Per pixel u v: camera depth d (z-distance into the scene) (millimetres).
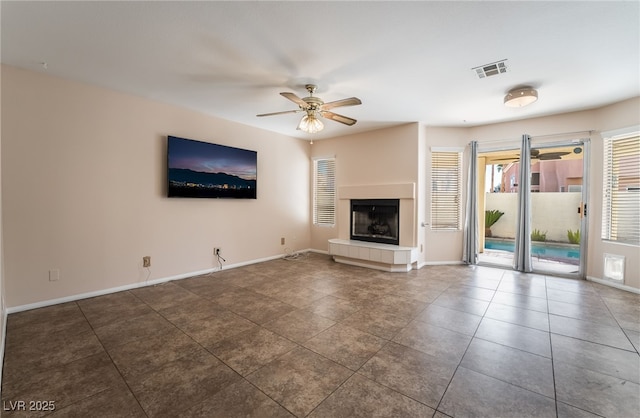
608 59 2643
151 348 2266
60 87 3125
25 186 2941
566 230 6074
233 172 4742
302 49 2512
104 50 2551
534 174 6805
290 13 2018
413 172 4859
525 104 3496
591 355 2174
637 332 2547
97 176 3404
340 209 5750
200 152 4277
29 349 2234
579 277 4254
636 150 3654
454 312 2998
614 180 3900
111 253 3537
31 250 2990
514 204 7152
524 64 2754
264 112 4328
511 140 4750
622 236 3805
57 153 3125
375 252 4773
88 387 1793
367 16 2043
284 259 5590
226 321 2770
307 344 2336
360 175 5531
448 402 1660
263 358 2129
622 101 3729
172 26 2188
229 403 1656
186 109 4168
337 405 1639
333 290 3711
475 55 2584
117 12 2016
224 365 2039
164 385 1816
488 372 1957
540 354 2188
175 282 4027
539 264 5117
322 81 3168
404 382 1848
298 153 6066
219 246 4680
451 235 5262
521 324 2711
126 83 3283
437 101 3781
